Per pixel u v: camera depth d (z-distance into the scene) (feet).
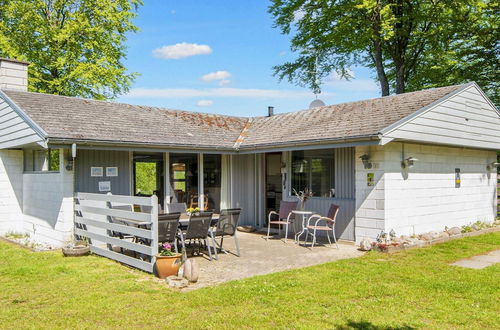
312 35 62.80
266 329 14.42
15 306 17.06
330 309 16.38
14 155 37.91
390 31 53.21
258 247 31.01
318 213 35.04
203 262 25.84
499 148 41.47
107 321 15.29
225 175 41.91
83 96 68.80
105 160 33.40
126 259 24.54
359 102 39.50
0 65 37.14
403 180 31.58
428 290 18.95
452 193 37.88
